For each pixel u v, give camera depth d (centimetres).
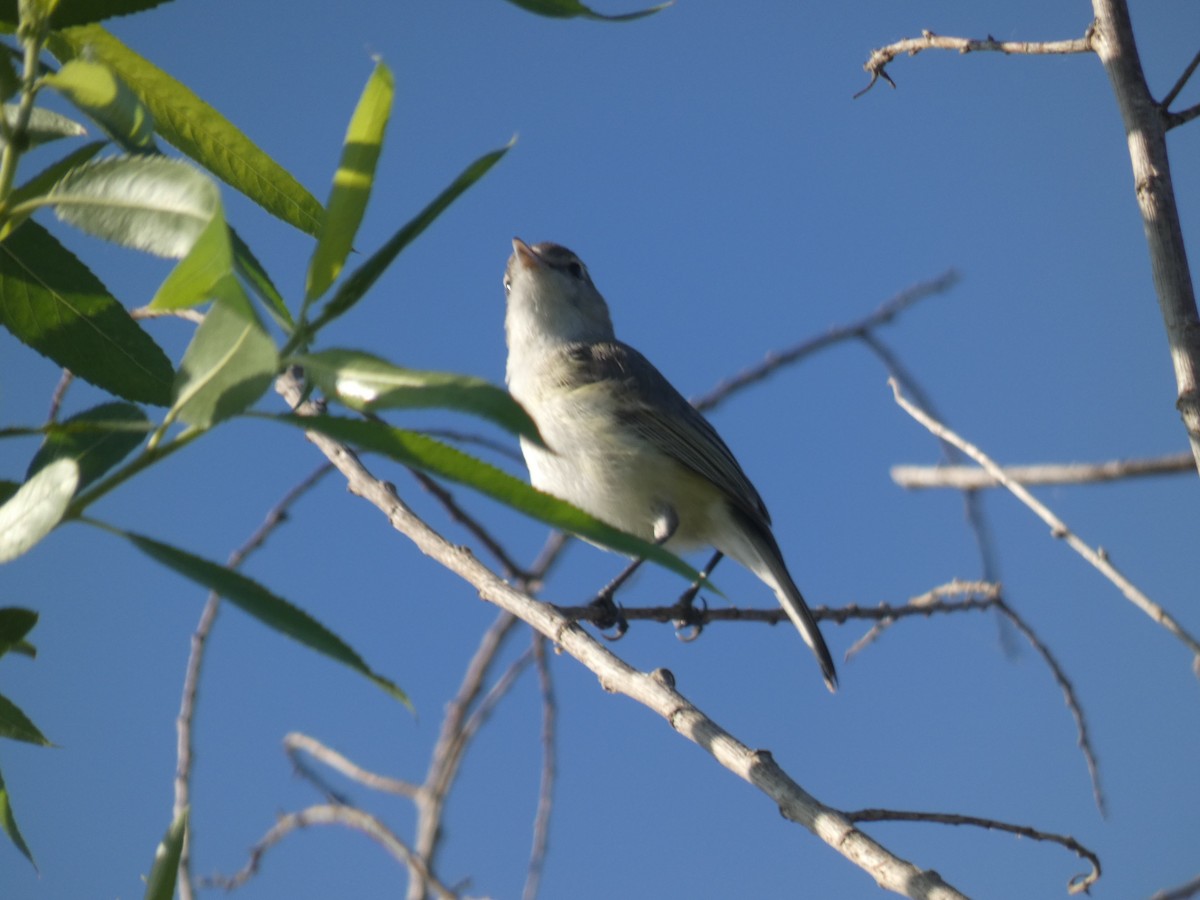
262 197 567
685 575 425
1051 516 815
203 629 977
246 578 413
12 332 545
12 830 508
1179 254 705
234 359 371
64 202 408
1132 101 739
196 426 379
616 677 720
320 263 411
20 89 430
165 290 360
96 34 538
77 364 550
